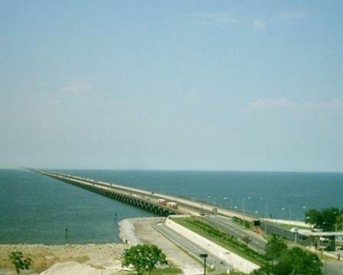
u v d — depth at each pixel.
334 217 173.12
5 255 163.00
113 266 144.12
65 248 176.25
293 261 98.75
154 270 133.12
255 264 125.12
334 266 129.12
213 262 142.50
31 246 181.38
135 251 124.25
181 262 145.50
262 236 175.25
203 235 181.12
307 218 182.25
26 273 140.25
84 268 134.75
